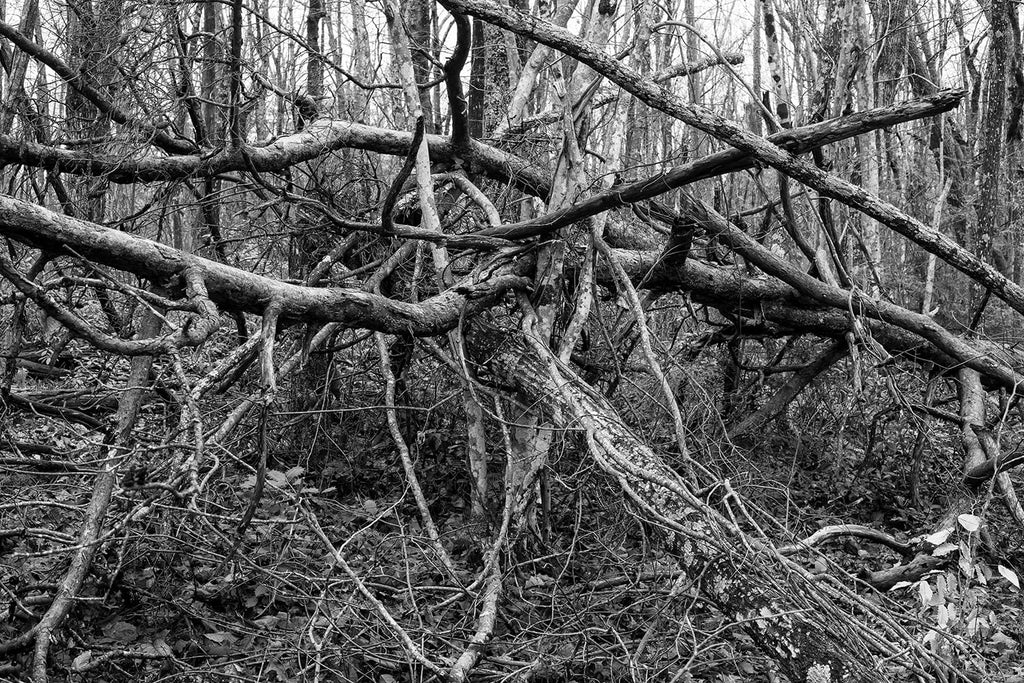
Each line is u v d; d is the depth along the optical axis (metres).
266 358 4.09
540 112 7.61
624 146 8.78
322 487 6.56
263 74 8.69
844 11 9.20
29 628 4.21
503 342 5.81
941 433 8.03
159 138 6.86
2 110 6.51
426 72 10.12
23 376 6.47
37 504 4.37
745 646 4.67
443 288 5.96
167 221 8.80
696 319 7.47
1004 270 8.59
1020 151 12.16
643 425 6.24
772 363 8.09
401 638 4.05
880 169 11.09
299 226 7.19
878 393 7.84
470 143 6.71
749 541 4.24
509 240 5.84
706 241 6.89
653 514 4.38
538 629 4.73
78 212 6.45
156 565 4.85
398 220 6.88
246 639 4.55
